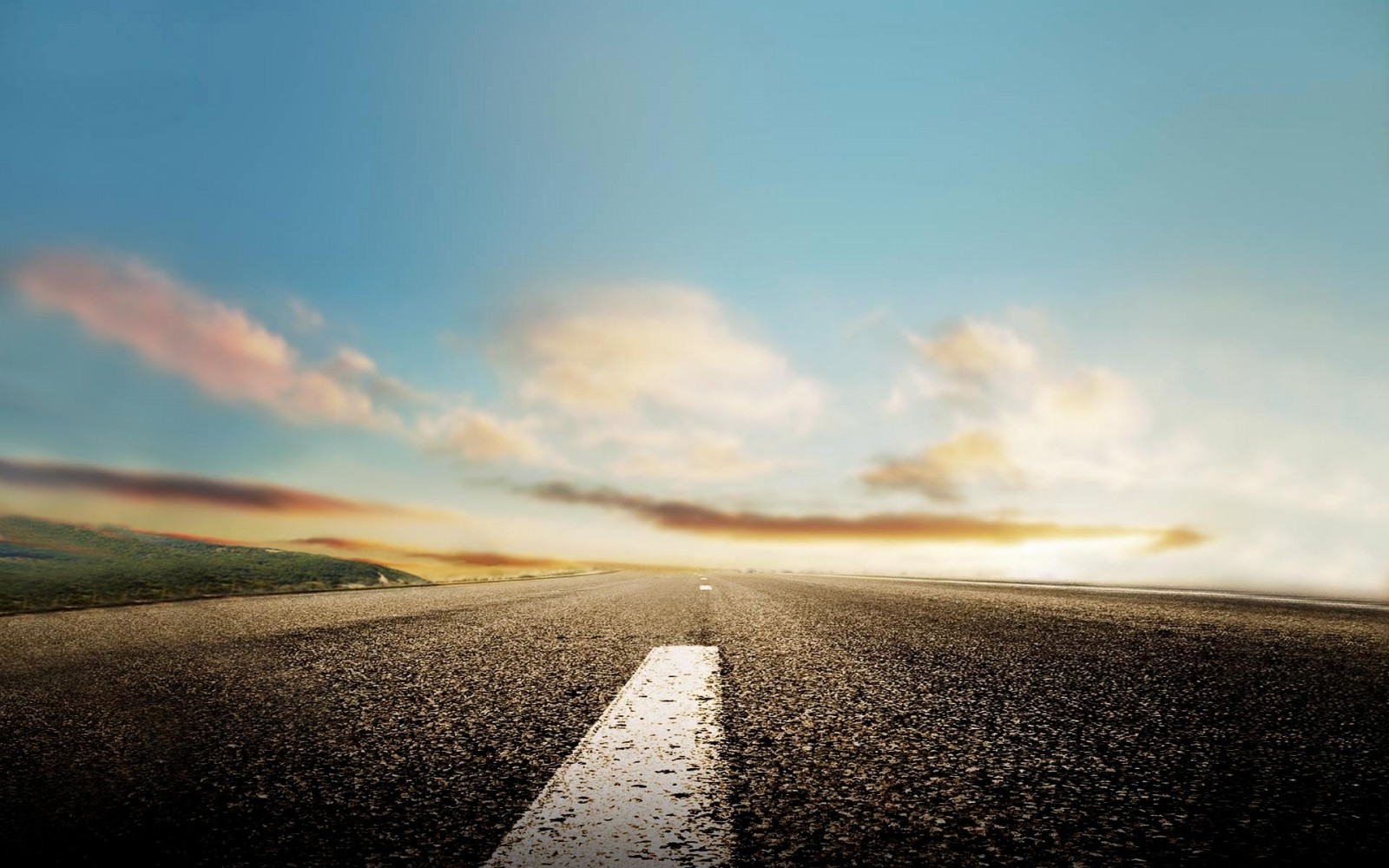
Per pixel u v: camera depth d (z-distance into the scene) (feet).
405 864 4.43
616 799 5.52
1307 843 4.64
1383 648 13.56
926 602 26.43
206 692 10.15
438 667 11.90
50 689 10.66
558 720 8.11
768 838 4.73
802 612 21.70
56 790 5.97
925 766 6.27
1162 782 5.82
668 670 11.22
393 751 6.98
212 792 5.87
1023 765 6.30
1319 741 7.04
